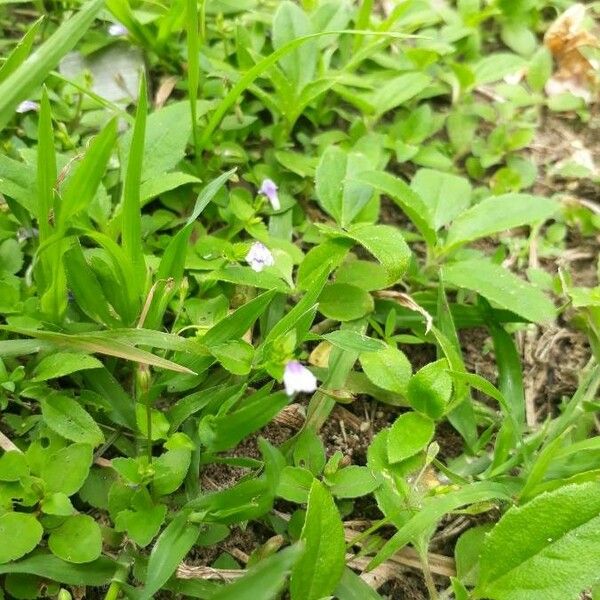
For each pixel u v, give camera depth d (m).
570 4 0.38
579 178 0.32
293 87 0.29
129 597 0.19
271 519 0.22
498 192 0.31
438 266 0.27
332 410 0.25
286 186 0.29
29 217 0.24
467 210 0.26
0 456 0.21
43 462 0.20
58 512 0.19
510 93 0.34
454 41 0.35
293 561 0.16
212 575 0.20
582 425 0.24
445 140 0.33
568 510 0.19
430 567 0.22
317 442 0.22
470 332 0.27
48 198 0.20
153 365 0.21
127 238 0.21
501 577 0.19
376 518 0.22
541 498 0.19
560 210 0.31
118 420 0.22
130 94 0.30
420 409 0.22
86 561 0.19
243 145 0.30
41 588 0.20
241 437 0.20
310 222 0.28
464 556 0.21
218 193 0.27
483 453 0.24
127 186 0.20
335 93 0.32
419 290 0.27
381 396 0.24
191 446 0.21
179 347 0.20
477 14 0.35
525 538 0.19
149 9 0.31
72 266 0.21
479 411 0.25
